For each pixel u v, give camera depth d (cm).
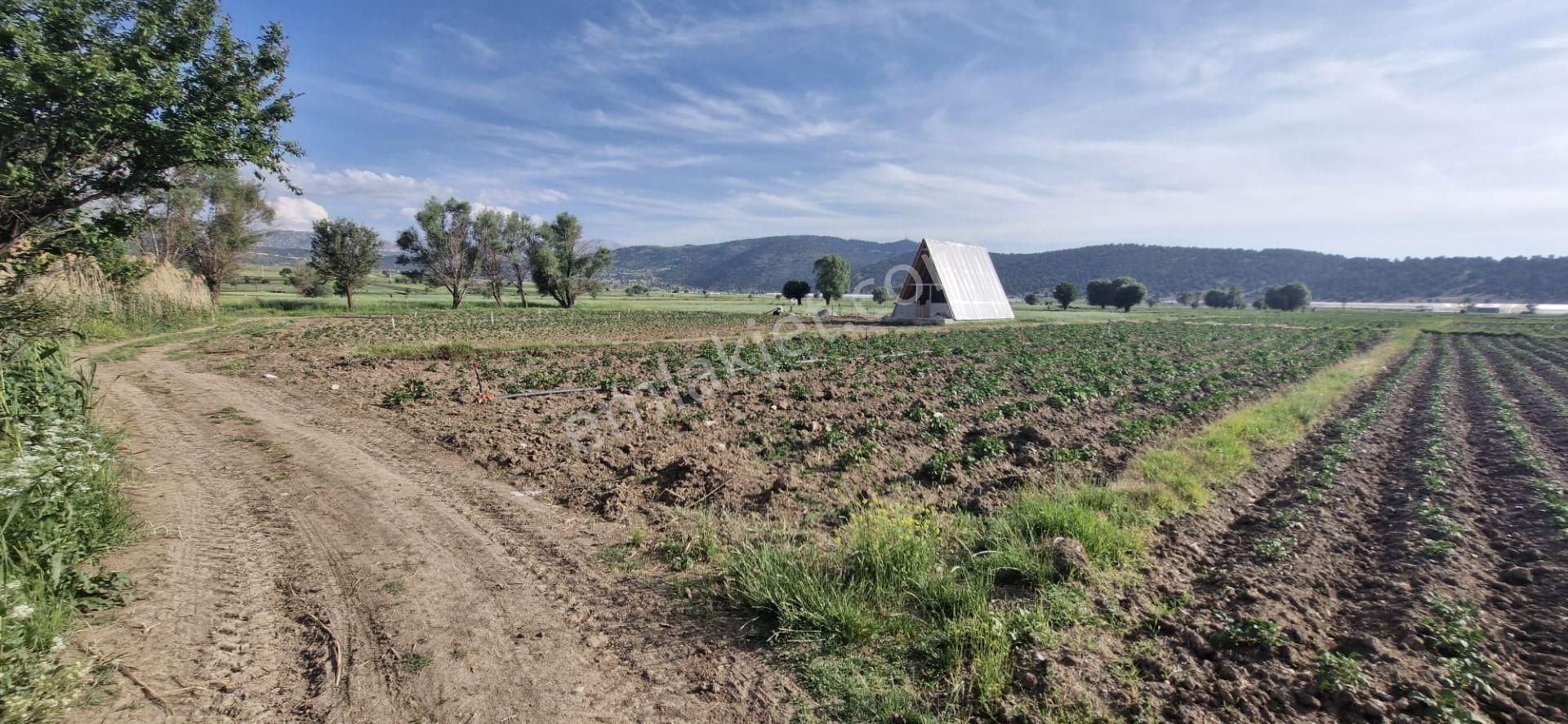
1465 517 848
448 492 895
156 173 1332
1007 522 739
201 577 614
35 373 800
